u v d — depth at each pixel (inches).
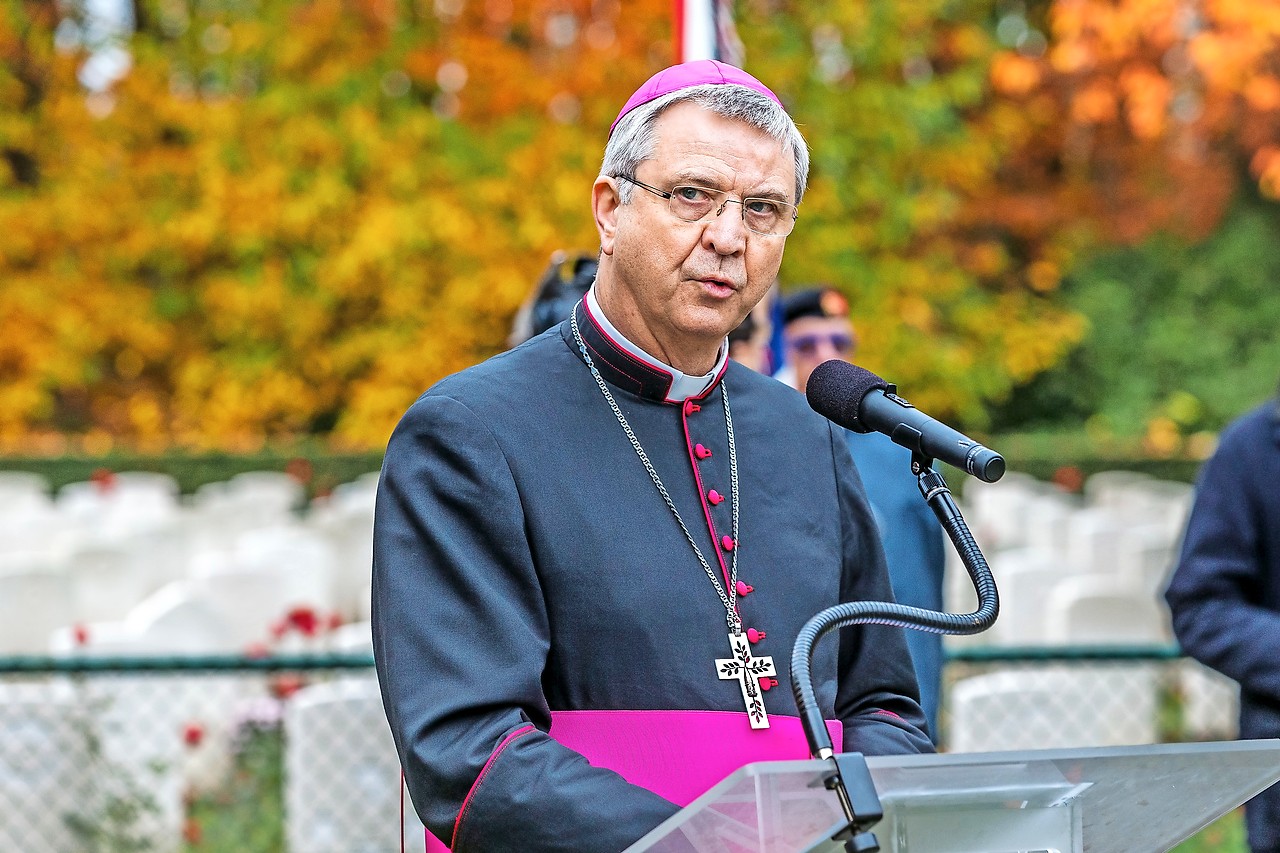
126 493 1535.4
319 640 711.1
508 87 1711.4
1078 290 2383.1
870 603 216.4
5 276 1873.8
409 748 225.0
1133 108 1921.8
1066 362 2368.4
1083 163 2266.2
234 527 1357.0
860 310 1781.5
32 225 1856.5
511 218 1717.5
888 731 258.2
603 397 258.8
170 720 651.5
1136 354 2361.0
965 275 2049.7
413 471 243.0
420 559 238.1
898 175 1844.2
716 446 263.6
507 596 237.0
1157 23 1752.0
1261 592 397.4
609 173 254.1
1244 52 1595.7
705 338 252.4
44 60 1868.8
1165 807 220.4
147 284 1943.9
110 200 1836.9
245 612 867.4
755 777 178.9
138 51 1818.4
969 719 683.4
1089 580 925.2
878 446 440.8
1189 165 2203.5
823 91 1715.1
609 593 241.3
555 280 386.0
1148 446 2201.0
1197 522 401.1
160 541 1117.1
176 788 650.2
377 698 627.5
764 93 251.0
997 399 2134.6
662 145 245.1
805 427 277.6
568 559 241.3
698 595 246.7
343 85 1727.4
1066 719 698.2
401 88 1790.1
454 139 1723.7
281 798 665.6
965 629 219.6
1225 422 2331.4
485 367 258.8
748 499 261.3
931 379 1909.4
